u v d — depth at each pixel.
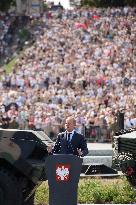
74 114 92.75
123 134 47.25
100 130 90.31
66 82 115.38
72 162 35.56
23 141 36.72
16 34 164.50
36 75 118.75
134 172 44.00
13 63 142.50
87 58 129.38
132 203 45.59
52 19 164.50
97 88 109.88
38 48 139.62
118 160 45.75
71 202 35.53
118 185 48.75
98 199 46.03
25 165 36.41
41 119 92.06
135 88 108.88
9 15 174.00
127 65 123.69
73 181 35.53
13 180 35.97
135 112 91.62
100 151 72.31
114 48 134.50
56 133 91.31
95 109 97.81
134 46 136.50
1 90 111.25
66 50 136.62
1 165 36.72
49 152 37.91
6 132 36.69
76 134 40.31
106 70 120.31
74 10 165.12
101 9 163.38
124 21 153.88
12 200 35.72
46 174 35.72
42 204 43.91
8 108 99.75
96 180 52.00
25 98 103.25
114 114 90.50
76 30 151.75
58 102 103.19
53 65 125.69
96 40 143.50
